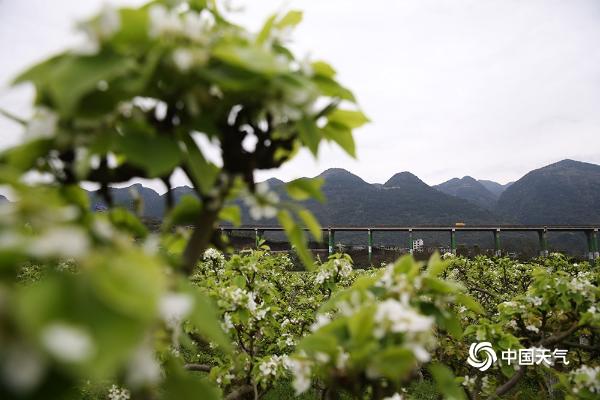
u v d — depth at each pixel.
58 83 0.82
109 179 1.10
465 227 54.22
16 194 0.75
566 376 2.97
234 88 1.00
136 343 0.57
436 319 1.62
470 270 11.83
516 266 11.70
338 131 1.34
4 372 0.54
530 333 3.91
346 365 1.31
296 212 1.22
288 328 5.95
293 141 1.27
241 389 3.82
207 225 1.21
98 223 0.76
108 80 0.90
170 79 1.00
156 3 1.11
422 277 1.64
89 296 0.59
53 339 0.52
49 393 0.57
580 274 4.42
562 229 55.16
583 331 4.00
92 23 0.89
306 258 1.32
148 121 1.03
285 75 1.08
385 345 1.28
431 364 1.62
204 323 0.89
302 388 1.49
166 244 1.33
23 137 0.94
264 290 4.25
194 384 0.98
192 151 1.05
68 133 0.94
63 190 1.06
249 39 1.17
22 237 0.67
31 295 0.56
